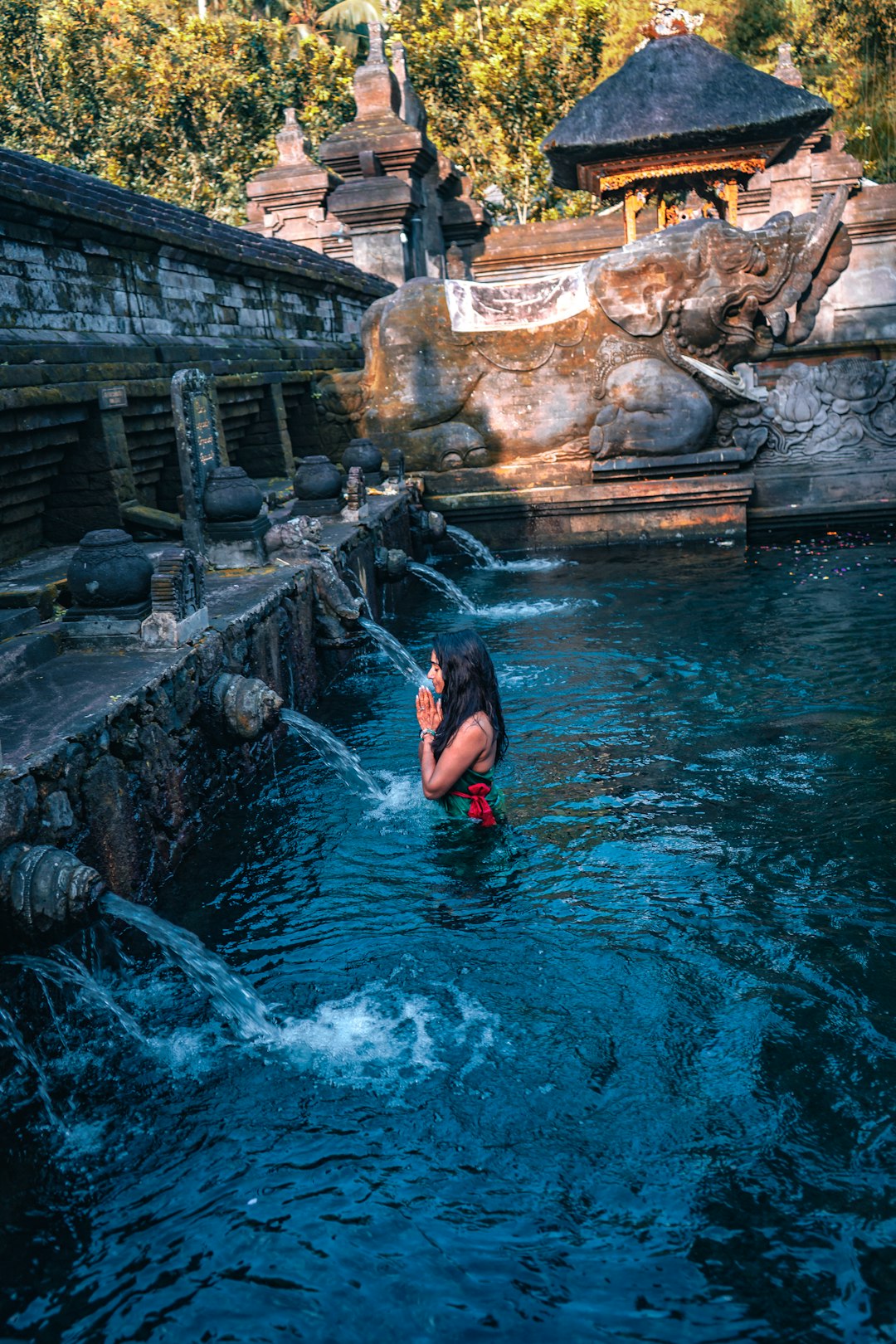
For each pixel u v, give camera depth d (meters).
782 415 14.26
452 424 14.40
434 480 14.35
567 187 19.83
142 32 30.56
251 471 13.56
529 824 5.55
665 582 11.61
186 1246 2.97
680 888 4.79
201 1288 2.83
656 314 13.70
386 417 14.45
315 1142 3.35
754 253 13.36
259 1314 2.73
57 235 8.69
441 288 14.15
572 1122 3.36
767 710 7.12
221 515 8.16
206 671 5.81
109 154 29.91
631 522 13.95
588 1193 3.06
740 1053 3.63
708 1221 2.92
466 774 5.41
